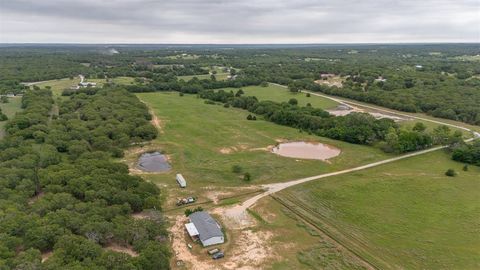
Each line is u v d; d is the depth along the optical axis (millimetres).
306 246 57094
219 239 56969
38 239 48750
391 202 71875
